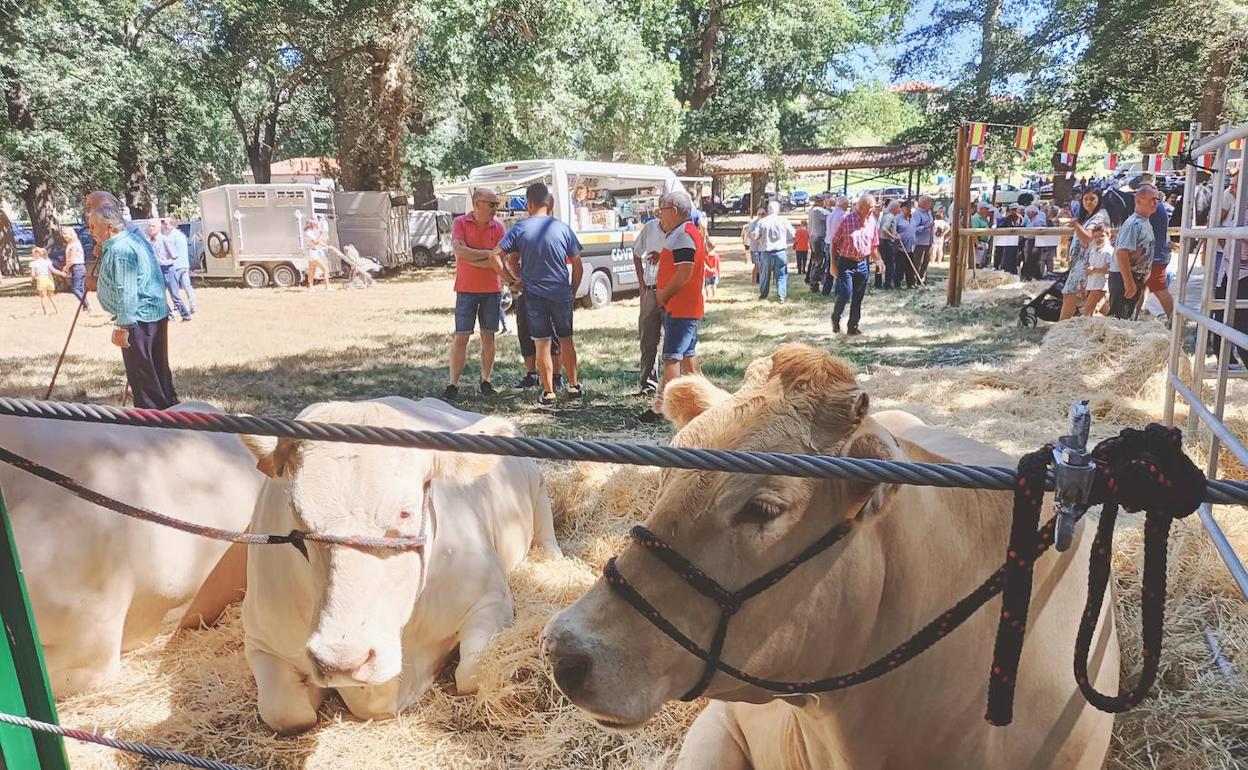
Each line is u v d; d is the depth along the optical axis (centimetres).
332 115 2697
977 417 704
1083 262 1129
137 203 2875
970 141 1384
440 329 1320
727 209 5278
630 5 2952
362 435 144
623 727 155
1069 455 129
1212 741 279
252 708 332
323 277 2091
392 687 317
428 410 399
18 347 1213
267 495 320
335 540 246
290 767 302
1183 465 130
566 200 1497
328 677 239
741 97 3950
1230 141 485
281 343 1208
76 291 1623
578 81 2444
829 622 167
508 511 429
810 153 4262
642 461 133
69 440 365
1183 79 2844
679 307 708
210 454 405
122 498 364
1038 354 851
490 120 2578
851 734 186
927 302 1502
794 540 158
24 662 200
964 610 156
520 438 139
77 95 2150
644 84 2538
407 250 2516
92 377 988
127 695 347
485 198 809
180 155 3155
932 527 185
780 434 157
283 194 2080
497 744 308
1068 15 3122
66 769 211
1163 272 927
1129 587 365
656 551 158
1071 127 3322
